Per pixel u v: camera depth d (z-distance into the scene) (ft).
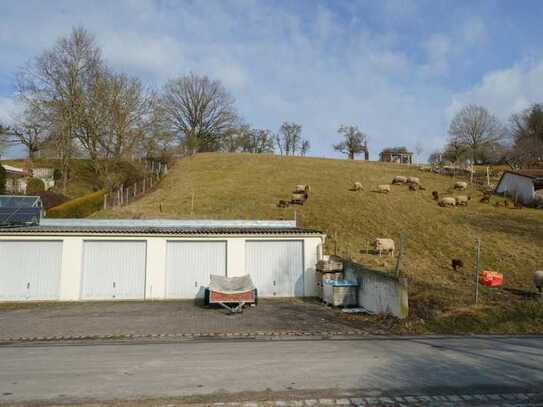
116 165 157.17
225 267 67.46
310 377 27.32
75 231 64.54
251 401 23.29
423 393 24.58
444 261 73.36
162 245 66.23
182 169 174.09
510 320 45.65
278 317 51.08
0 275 62.80
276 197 121.70
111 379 26.86
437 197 121.49
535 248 78.54
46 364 30.40
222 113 257.75
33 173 156.97
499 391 24.97
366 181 147.64
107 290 64.64
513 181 128.88
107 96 147.74
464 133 233.55
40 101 137.28
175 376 27.45
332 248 81.46
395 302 48.49
